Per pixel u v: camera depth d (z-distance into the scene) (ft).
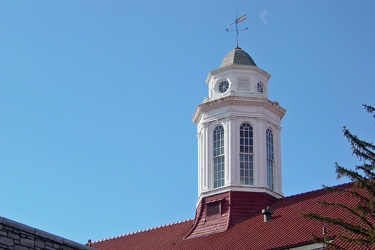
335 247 118.73
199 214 189.88
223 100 194.80
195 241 180.24
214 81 201.26
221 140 194.49
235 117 194.18
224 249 164.66
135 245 197.16
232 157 190.60
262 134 194.18
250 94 197.16
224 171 191.11
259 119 194.80
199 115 201.26
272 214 173.78
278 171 195.42
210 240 176.76
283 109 200.13
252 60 204.23
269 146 196.54
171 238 190.70
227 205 185.57
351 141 116.06
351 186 164.86
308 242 146.41
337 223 116.47
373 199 114.01
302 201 173.58
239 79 198.80
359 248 132.05
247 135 193.77
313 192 175.94
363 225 138.92
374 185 113.70
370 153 115.65
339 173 116.06
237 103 194.90
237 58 202.90
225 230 179.22
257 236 163.73
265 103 195.62
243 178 189.57
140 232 204.64
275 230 162.20
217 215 185.78
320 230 150.00
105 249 202.39
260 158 191.62
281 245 151.23
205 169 193.88
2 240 86.17
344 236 115.24
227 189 187.62
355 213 116.57
